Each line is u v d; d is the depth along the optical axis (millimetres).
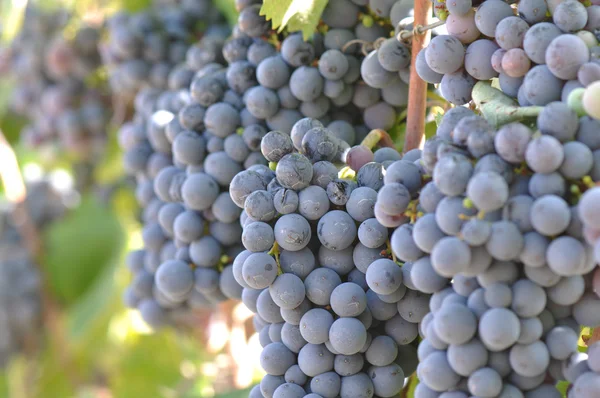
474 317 657
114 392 1217
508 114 676
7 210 1512
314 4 789
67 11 1190
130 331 1239
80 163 1416
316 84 791
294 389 712
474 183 641
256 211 704
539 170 646
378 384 713
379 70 777
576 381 659
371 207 703
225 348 1083
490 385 656
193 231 799
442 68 712
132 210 1305
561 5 686
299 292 703
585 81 668
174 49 976
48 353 1417
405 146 771
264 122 806
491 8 699
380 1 787
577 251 639
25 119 1541
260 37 815
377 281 691
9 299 1423
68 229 1425
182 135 805
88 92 1208
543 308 660
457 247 644
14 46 1252
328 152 717
